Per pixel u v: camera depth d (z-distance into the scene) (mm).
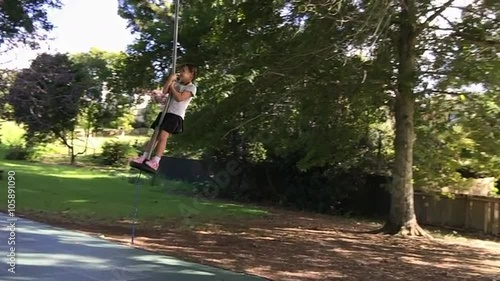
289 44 11781
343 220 16500
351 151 14953
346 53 11016
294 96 12266
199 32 14227
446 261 9648
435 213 16484
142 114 37625
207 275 6867
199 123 12883
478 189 16031
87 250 7781
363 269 8188
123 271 6672
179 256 8039
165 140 5969
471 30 11094
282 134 13875
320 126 13133
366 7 10344
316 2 10250
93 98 28625
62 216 11672
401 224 12875
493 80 10742
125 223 11656
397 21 11430
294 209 18828
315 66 11414
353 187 18203
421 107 12906
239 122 13078
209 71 13516
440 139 13633
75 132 33906
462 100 11992
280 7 11547
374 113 13414
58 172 24641
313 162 14070
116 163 31094
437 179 14617
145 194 18500
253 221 14195
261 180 20531
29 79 20328
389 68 11430
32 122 24641
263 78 12055
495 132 12422
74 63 27656
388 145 17594
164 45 16156
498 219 14906
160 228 11305
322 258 8930
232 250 9102
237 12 12523
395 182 13000
